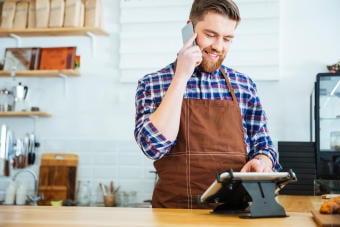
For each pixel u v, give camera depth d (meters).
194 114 1.80
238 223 1.20
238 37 3.61
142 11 3.77
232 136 1.80
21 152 3.84
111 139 3.87
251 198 1.33
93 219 1.31
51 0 3.84
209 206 1.69
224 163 1.75
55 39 4.01
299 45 3.64
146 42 3.77
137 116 1.82
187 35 1.77
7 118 4.01
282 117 3.61
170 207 1.74
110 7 3.95
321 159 3.18
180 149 1.78
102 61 3.93
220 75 1.91
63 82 3.98
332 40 3.61
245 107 1.90
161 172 1.82
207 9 1.74
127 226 1.15
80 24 3.79
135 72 3.81
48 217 1.36
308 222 1.24
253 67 3.60
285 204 2.56
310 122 3.52
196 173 1.75
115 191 3.73
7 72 3.84
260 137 1.85
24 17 3.90
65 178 3.78
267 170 1.58
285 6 3.68
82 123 3.92
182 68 1.63
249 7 3.60
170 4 3.71
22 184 3.70
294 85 3.62
